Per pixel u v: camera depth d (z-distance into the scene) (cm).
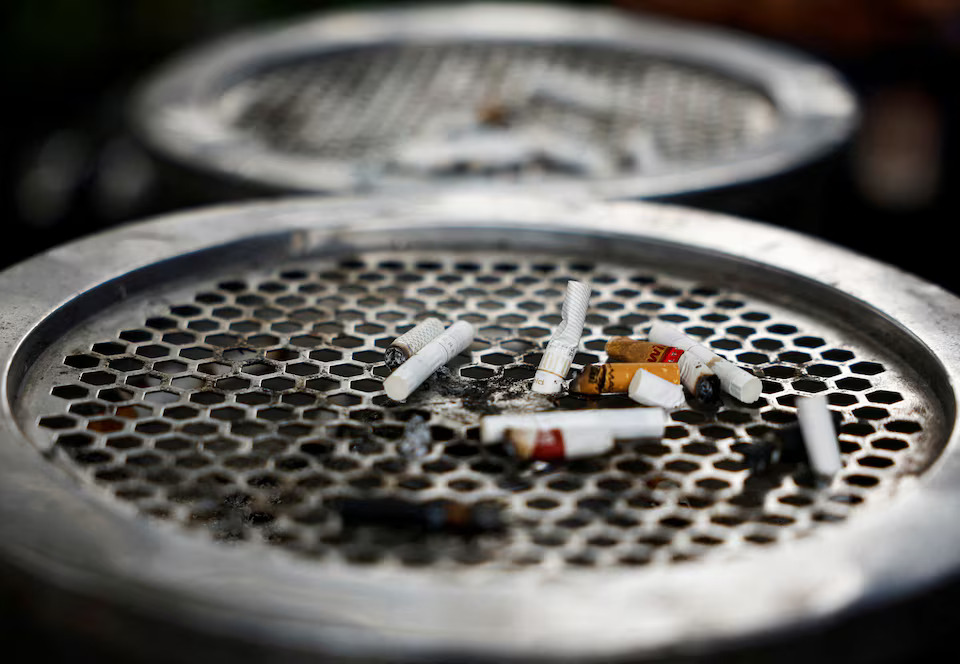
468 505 65
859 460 67
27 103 209
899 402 70
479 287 79
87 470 66
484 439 67
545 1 209
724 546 63
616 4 183
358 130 108
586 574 62
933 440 68
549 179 93
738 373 70
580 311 73
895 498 65
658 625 59
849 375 72
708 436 68
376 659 58
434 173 94
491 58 138
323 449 67
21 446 64
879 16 167
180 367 72
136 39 239
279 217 80
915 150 192
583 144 97
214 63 125
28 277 74
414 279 79
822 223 100
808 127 98
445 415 69
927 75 172
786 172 91
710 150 100
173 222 80
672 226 80
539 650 58
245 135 105
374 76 130
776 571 60
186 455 67
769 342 74
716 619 59
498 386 71
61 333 73
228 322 75
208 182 92
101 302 74
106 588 59
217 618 58
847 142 97
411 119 112
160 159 95
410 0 226
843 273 76
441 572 62
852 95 110
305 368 72
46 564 60
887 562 60
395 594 59
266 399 70
